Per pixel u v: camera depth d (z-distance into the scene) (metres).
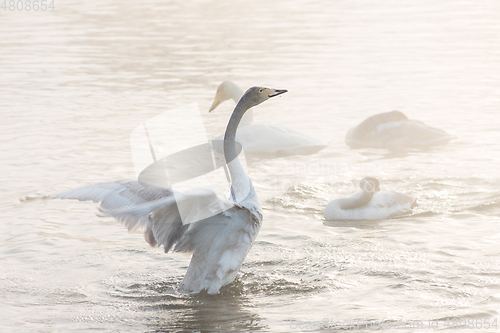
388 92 24.52
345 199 12.55
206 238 8.93
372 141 18.36
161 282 9.47
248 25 42.16
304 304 8.45
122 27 41.81
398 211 12.61
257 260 10.15
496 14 45.62
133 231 8.27
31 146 17.58
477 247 10.39
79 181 14.56
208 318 8.12
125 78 27.23
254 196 9.24
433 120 20.45
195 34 38.88
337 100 23.52
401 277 9.20
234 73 28.03
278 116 21.56
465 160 16.22
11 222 12.18
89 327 7.92
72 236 11.52
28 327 7.93
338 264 9.84
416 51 32.81
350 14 46.38
